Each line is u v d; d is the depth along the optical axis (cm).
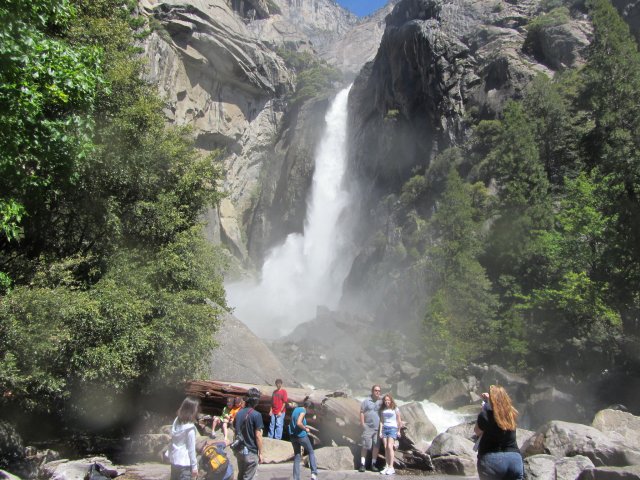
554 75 6109
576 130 5019
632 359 2997
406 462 1252
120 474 1175
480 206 5134
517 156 4522
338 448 1300
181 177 2080
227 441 1205
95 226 1741
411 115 7062
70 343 1366
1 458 1164
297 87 9738
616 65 4578
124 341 1437
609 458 1077
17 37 1034
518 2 7506
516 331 3559
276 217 8744
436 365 3728
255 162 9138
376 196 7244
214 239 7438
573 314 3316
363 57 14400
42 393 1423
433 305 3931
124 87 1836
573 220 3481
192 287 1962
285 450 1284
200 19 7906
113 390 1587
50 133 1155
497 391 671
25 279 1436
